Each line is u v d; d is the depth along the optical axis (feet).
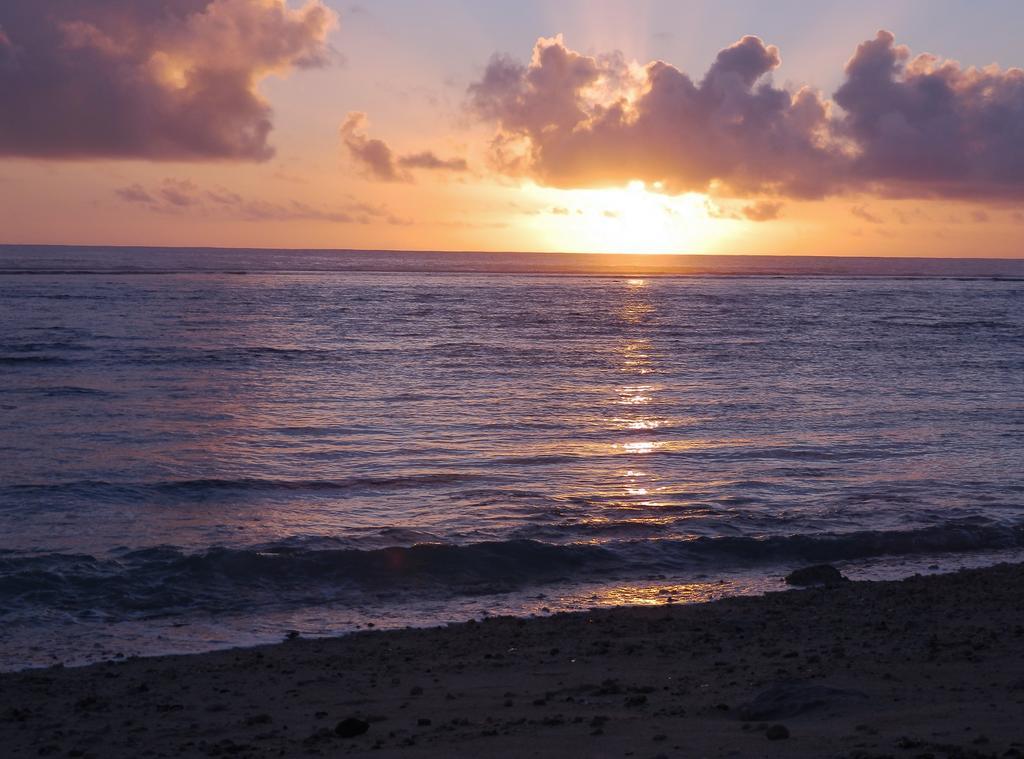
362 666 32.40
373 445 79.61
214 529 53.98
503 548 48.93
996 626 35.60
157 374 120.88
